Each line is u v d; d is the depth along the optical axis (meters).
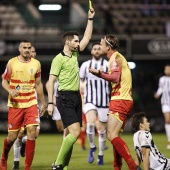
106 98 27.55
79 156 31.81
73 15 72.69
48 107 21.38
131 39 54.78
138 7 69.25
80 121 21.75
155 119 57.19
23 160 28.55
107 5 70.44
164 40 54.62
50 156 31.55
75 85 21.67
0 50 54.31
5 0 74.06
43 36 55.25
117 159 21.73
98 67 28.30
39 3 74.25
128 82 21.05
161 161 19.89
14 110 22.44
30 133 22.16
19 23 71.00
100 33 61.62
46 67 63.34
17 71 22.25
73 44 21.80
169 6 68.62
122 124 21.12
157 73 65.94
